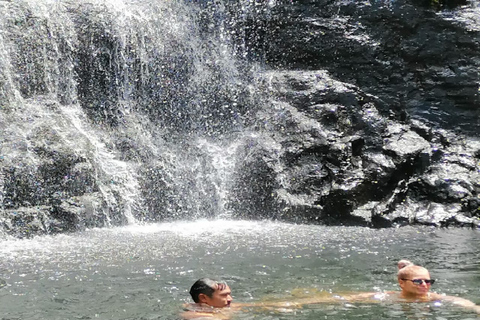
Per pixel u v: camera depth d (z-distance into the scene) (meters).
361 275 5.40
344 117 10.94
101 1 12.09
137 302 4.54
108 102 11.55
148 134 11.32
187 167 10.59
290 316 3.97
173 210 10.05
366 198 9.82
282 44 13.05
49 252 6.77
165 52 12.30
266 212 9.91
